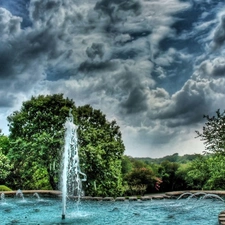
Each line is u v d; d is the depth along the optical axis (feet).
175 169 135.85
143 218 36.58
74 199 59.36
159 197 58.95
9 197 63.77
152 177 126.72
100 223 33.58
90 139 77.05
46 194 65.16
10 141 84.12
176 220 34.76
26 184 93.61
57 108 81.20
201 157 88.43
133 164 156.56
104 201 56.75
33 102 81.71
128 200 57.52
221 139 78.95
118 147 82.07
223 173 77.71
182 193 61.36
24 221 35.35
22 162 85.20
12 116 83.92
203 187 84.99
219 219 28.71
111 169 78.69
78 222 34.42
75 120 78.07
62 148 75.31
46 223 33.94
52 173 79.36
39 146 74.69
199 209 44.24
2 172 86.94
